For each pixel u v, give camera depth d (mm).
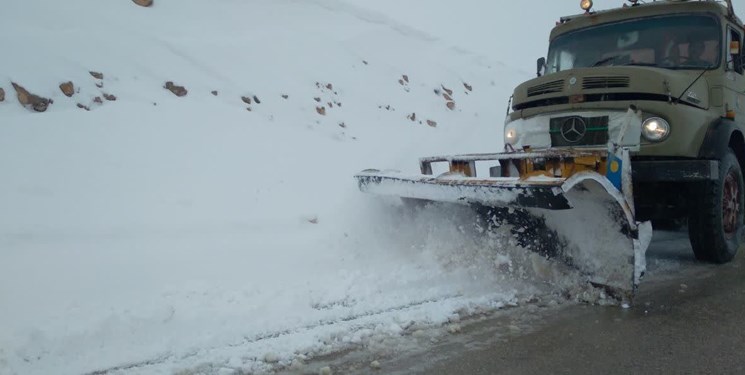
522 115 5480
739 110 5766
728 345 3225
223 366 3111
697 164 4676
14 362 3133
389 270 4715
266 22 15523
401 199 5156
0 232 5043
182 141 8133
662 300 4062
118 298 4078
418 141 11828
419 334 3459
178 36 12219
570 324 3592
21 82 8211
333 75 13734
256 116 10102
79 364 3148
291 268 4902
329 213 7027
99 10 11836
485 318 3727
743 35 5973
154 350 3314
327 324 3676
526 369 2939
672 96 4793
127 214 5941
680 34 5664
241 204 6809
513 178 3951
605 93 4938
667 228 6879
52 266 4586
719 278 4656
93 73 9289
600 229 4008
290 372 3023
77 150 7023
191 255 5176
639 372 2885
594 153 3887
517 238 4520
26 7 10688
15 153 6555
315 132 10547
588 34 6238
